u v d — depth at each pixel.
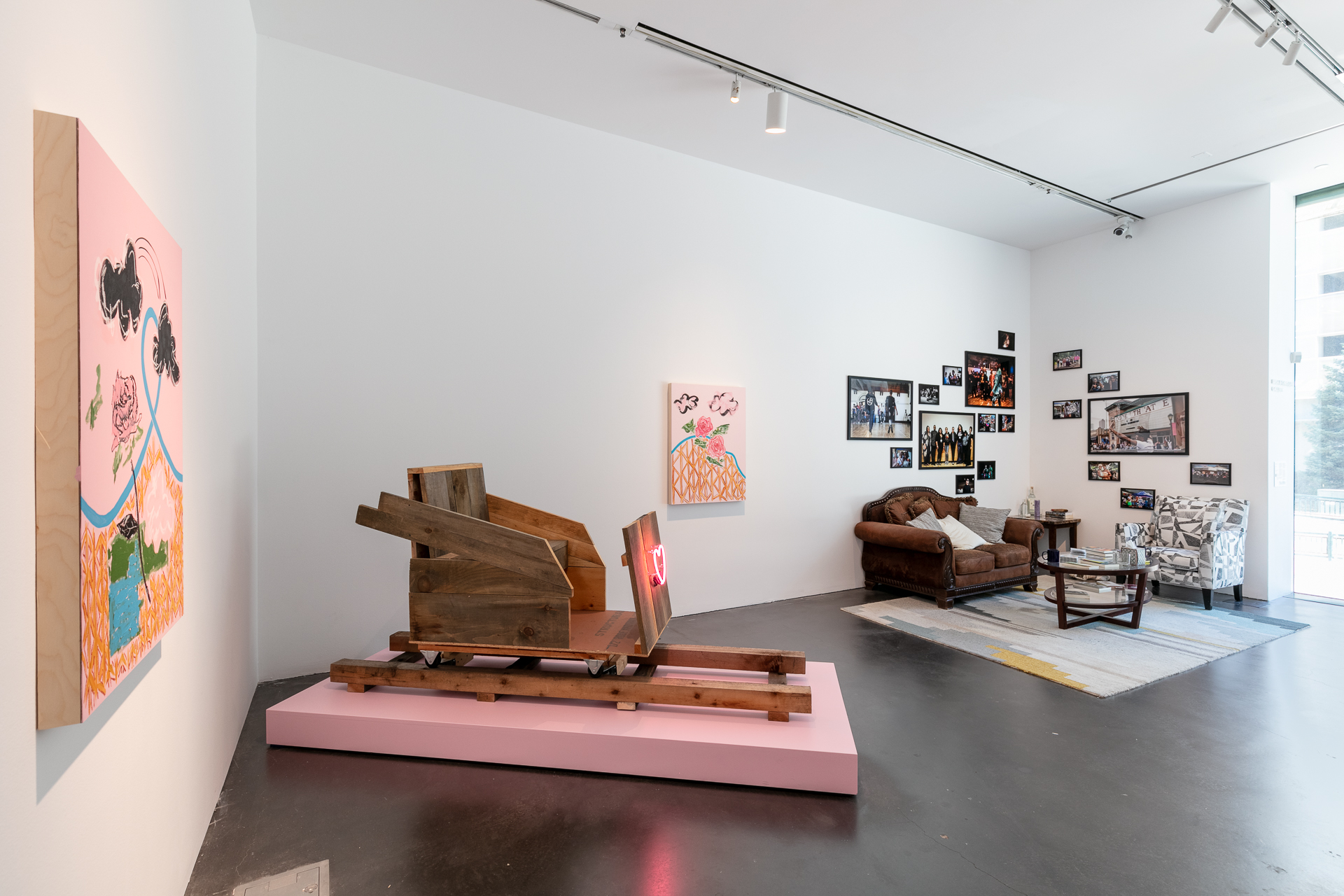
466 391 4.13
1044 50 3.68
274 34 3.54
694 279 5.10
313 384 3.67
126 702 1.40
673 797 2.40
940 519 6.18
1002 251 7.21
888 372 6.30
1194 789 2.52
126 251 1.32
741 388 5.31
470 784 2.48
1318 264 5.71
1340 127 4.57
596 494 4.64
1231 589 5.95
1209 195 5.84
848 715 3.20
